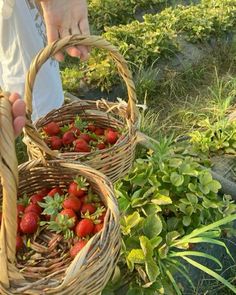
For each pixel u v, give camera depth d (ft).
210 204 2.25
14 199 1.16
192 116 3.28
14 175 1.15
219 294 2.12
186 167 2.33
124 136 1.91
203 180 2.34
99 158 1.82
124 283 1.98
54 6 1.83
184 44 4.06
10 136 1.15
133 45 3.72
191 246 2.14
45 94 2.30
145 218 2.16
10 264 1.22
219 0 4.55
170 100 3.56
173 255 1.98
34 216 1.60
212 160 2.80
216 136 2.94
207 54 4.07
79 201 1.67
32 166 1.71
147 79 3.55
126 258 1.98
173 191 2.29
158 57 3.78
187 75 3.77
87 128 2.15
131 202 2.19
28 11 2.11
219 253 2.25
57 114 2.16
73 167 1.67
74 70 3.58
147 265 1.92
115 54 1.78
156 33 3.84
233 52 4.12
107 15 4.45
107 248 1.34
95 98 3.47
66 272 1.24
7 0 1.97
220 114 3.07
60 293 1.25
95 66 3.50
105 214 1.50
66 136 2.02
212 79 3.81
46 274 1.43
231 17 4.34
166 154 2.42
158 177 2.31
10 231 1.18
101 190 1.61
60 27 1.89
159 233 2.03
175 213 2.24
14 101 1.21
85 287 1.31
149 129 2.98
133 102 1.92
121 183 2.26
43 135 2.06
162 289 1.90
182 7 4.51
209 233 2.04
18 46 2.17
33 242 1.57
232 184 2.55
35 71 1.64
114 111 2.23
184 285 2.04
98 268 1.32
